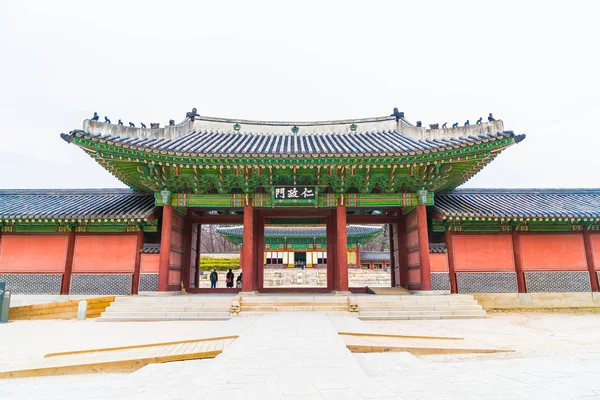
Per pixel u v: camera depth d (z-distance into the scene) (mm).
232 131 23641
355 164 17688
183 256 21297
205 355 8945
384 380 6156
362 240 54156
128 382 6688
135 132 18703
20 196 22312
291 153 17109
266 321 12953
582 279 19719
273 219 27328
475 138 16953
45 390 6211
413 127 20781
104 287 18938
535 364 7418
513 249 20047
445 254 19469
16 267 19203
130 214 18703
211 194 19328
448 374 6598
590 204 21266
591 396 5332
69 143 16578
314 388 5621
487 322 14922
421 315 15922
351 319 14352
